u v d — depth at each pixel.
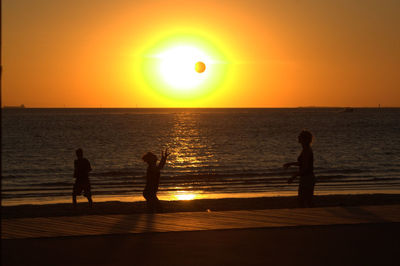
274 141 68.50
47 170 37.47
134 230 8.93
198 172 34.22
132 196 22.00
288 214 10.67
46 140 72.38
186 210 14.70
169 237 8.32
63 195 22.67
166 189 24.61
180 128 108.88
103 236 8.42
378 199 17.14
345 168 36.94
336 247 7.54
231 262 6.66
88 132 93.31
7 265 6.47
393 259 6.81
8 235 8.48
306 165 11.41
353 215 10.42
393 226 9.20
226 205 15.85
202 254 7.12
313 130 99.31
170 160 44.31
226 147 58.81
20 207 15.77
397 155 48.28
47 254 7.11
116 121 155.00
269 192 22.86
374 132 91.25
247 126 118.94
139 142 68.12
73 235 8.46
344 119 173.62
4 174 34.75
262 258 6.88
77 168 15.27
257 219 10.05
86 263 6.59
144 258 6.88
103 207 15.67
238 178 29.50
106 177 31.22
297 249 7.41
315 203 16.03
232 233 8.63
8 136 81.62
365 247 7.54
